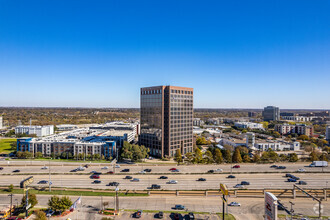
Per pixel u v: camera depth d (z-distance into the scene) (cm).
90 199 9256
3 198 9312
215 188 10425
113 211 8100
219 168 13562
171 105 18462
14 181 11475
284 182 11181
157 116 18875
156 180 11494
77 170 13312
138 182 11231
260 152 19975
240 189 10000
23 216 7781
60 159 16538
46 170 13450
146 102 19988
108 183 11119
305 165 13988
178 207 8525
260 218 7838
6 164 14775
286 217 7862
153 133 19262
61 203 7788
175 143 18862
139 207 8638
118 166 14125
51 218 7694
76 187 10644
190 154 17012
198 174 12300
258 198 9481
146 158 17762
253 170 13050
